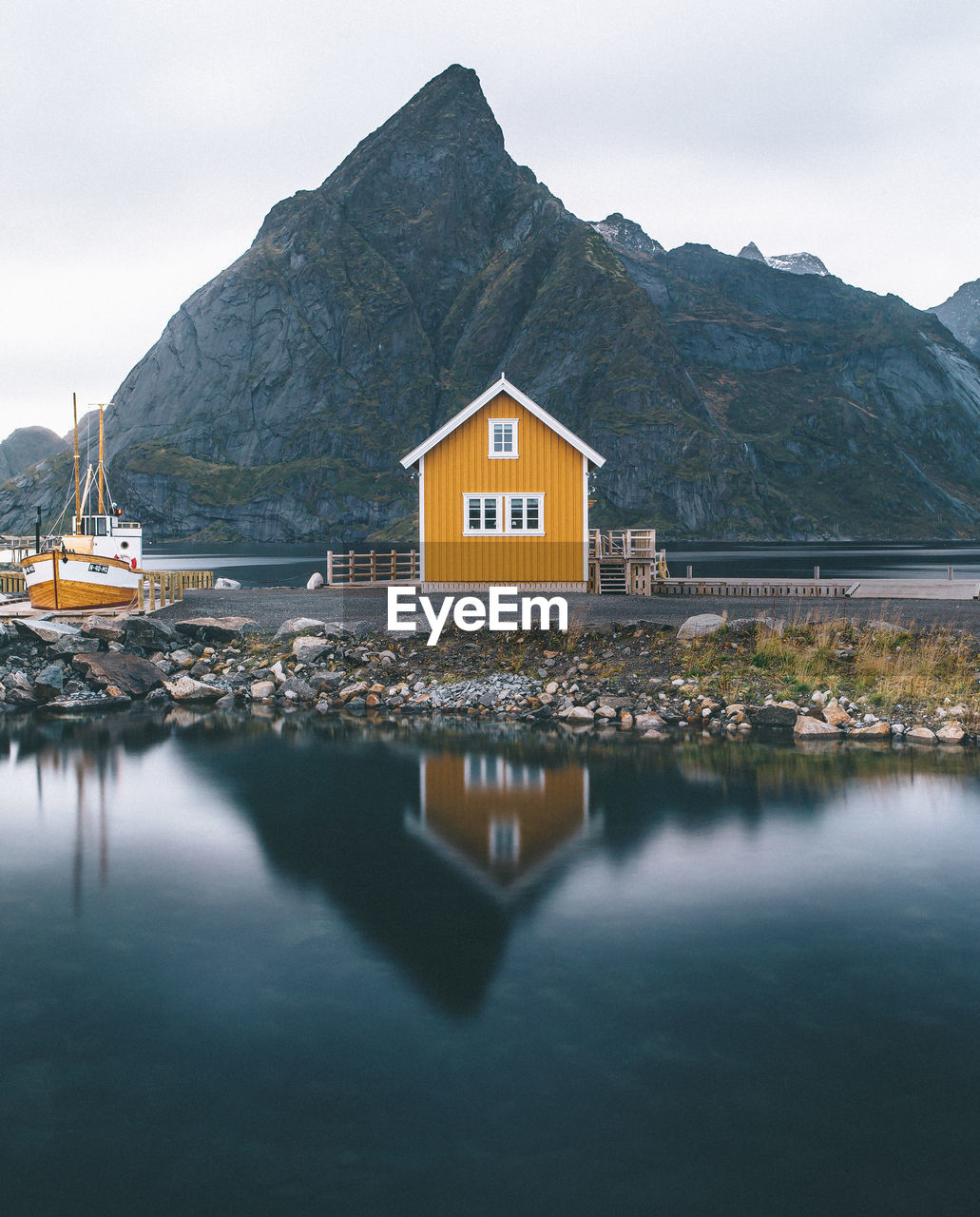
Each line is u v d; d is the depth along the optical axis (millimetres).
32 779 13375
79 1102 5664
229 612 26672
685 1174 4953
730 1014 6664
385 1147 5195
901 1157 5086
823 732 15586
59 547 30641
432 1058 6098
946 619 22562
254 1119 5477
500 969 7387
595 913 8492
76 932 8219
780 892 8969
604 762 13945
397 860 9945
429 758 14375
